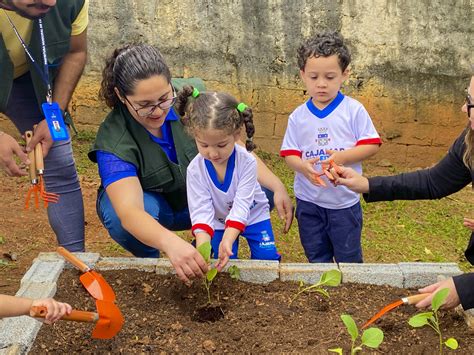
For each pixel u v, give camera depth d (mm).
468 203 5793
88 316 2426
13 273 4066
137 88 2938
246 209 3139
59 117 3125
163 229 2877
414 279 3098
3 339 2529
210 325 2777
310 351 2559
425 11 6168
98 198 3619
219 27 6277
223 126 2828
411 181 3102
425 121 6430
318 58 3459
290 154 3658
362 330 2701
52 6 2998
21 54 3252
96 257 3240
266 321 2785
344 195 3592
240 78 6395
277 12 6215
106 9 6266
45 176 3570
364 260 4559
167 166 3383
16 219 4914
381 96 6391
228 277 3125
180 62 6371
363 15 6207
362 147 3521
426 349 2590
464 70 6285
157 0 6230
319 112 3600
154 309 2898
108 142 3221
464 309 2609
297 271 3129
